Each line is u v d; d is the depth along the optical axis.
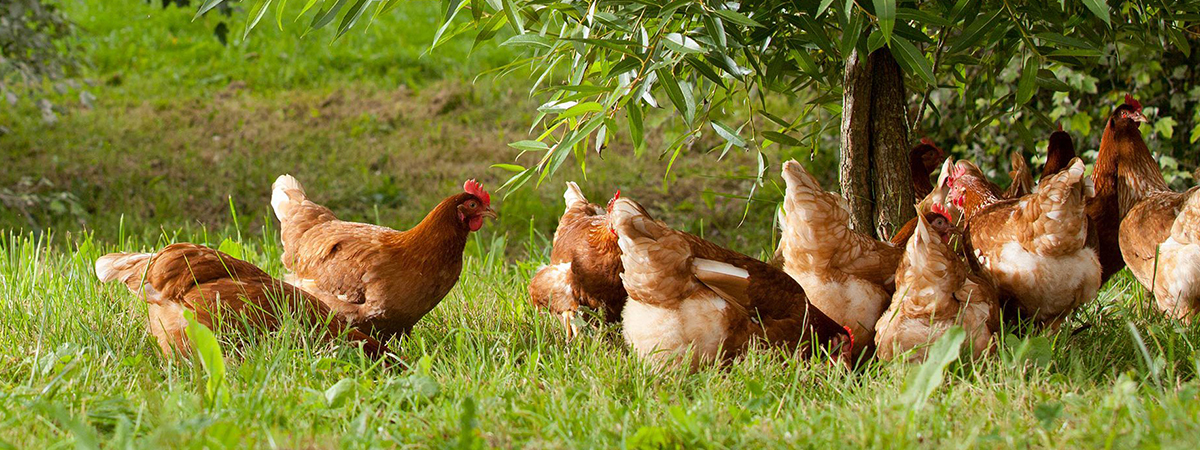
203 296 4.91
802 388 4.48
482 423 3.84
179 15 22.11
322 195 13.29
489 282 7.23
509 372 4.68
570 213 6.53
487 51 20.62
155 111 16.88
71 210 12.16
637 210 4.89
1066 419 3.86
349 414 4.07
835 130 8.40
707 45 4.78
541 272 6.21
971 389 4.36
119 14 22.41
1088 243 5.90
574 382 4.58
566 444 3.67
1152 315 6.17
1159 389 3.94
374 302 5.59
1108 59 9.08
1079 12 5.33
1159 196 6.27
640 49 4.82
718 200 13.41
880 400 4.08
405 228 12.38
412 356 5.11
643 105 6.21
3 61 12.17
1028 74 5.14
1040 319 5.69
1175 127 9.45
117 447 3.45
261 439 3.61
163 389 4.38
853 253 5.36
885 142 6.19
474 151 15.30
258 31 21.17
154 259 5.12
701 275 4.89
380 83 18.70
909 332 4.96
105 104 17.02
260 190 13.63
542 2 5.23
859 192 6.26
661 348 4.95
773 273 5.20
